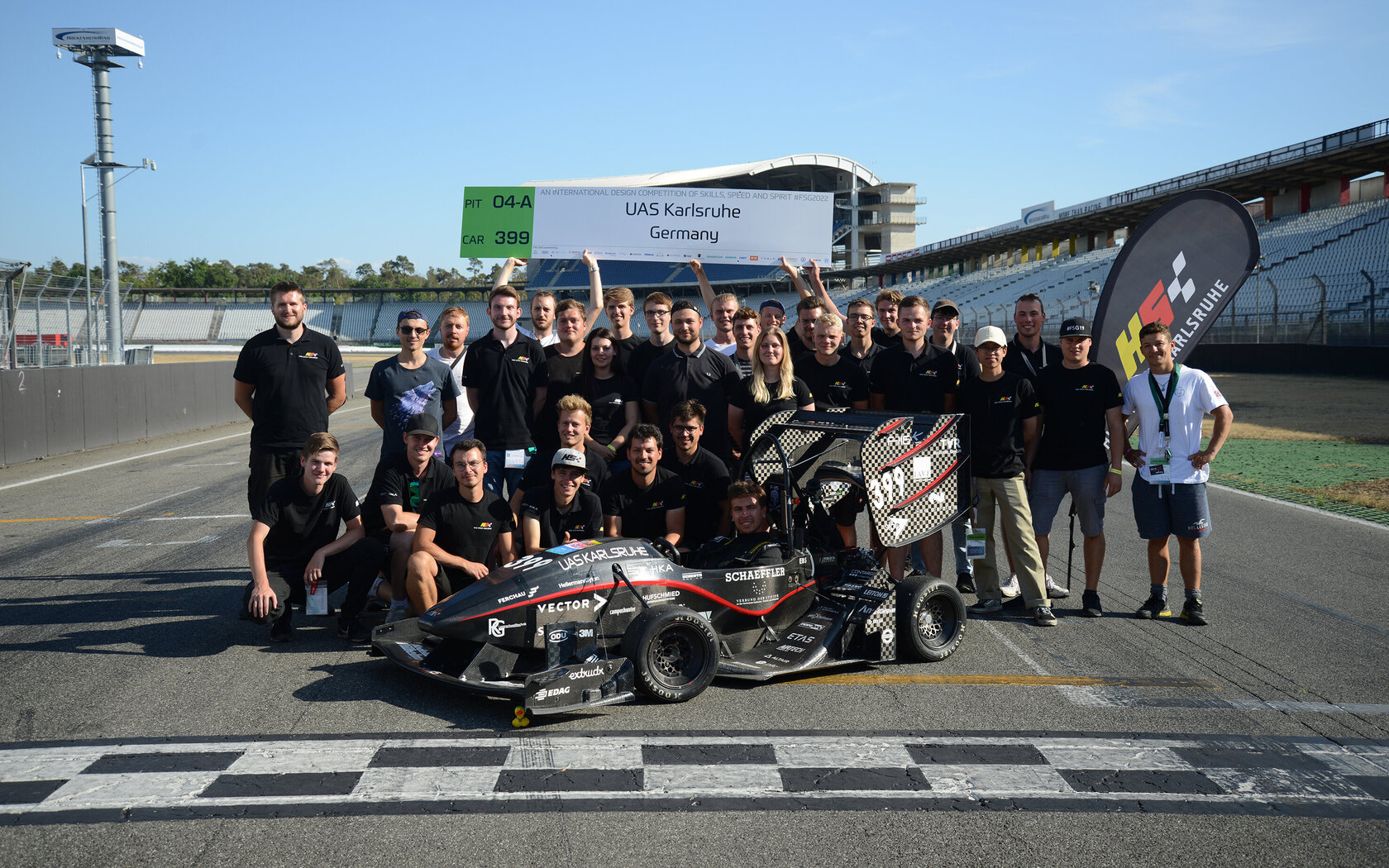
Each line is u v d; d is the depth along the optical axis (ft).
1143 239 25.85
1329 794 11.28
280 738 12.85
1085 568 21.58
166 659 16.52
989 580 19.77
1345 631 18.07
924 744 12.75
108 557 25.52
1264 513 30.07
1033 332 20.62
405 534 17.97
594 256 26.14
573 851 9.80
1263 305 99.76
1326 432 49.78
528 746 12.60
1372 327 80.07
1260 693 14.78
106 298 84.38
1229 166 131.75
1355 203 119.34
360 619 17.74
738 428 20.27
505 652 14.30
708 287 26.25
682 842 10.00
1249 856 9.80
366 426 71.00
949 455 17.88
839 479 17.30
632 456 17.56
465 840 10.02
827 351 20.48
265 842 9.98
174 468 46.73
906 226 278.87
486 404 20.80
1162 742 12.86
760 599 16.30
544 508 17.63
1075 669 16.05
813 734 13.10
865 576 16.90
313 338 19.38
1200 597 18.99
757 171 239.30
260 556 17.15
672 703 14.38
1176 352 25.55
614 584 14.96
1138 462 19.11
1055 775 11.76
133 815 10.57
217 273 349.41
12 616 19.43
